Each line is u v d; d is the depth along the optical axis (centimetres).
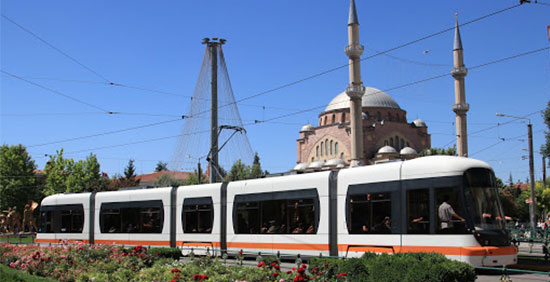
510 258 1725
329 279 1312
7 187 7325
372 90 9581
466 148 6769
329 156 9181
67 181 7025
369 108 9356
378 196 1930
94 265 1714
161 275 1412
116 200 3058
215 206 2569
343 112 9450
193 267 1480
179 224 2727
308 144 9656
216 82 4659
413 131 9288
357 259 1302
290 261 2234
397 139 9138
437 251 1738
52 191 7075
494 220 1742
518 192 8181
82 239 3188
